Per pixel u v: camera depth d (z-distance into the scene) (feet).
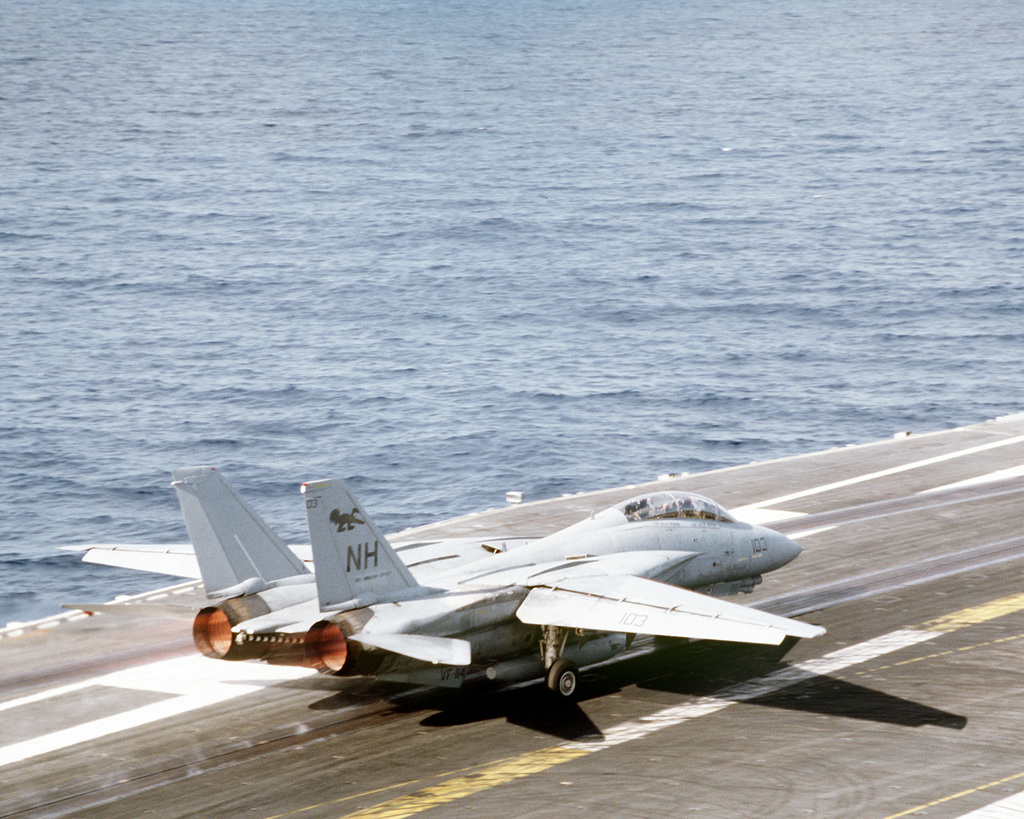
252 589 199.21
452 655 179.93
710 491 363.15
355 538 193.67
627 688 215.72
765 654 231.50
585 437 510.17
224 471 468.75
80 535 408.05
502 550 233.35
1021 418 453.58
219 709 208.54
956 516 328.70
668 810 164.14
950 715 196.65
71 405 549.54
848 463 394.73
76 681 223.71
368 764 184.44
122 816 169.17
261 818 166.71
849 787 170.09
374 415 540.11
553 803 167.63
